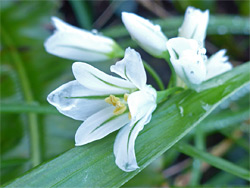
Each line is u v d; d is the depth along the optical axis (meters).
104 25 0.17
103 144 0.08
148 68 0.10
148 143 0.08
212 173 0.15
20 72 0.14
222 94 0.08
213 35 0.17
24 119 0.13
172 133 0.08
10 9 0.15
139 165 0.08
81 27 0.17
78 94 0.07
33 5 0.15
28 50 0.14
